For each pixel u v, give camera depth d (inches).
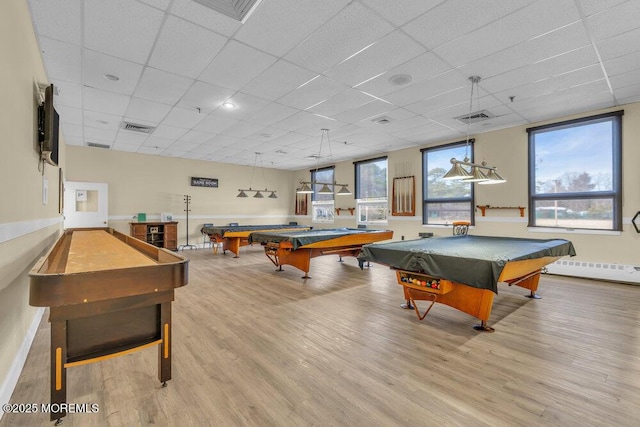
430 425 67.1
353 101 184.1
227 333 117.3
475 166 155.9
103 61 134.9
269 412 71.5
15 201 81.7
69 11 101.4
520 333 117.8
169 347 82.2
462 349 104.5
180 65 139.2
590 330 120.1
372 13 104.0
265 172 443.5
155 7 100.4
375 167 352.2
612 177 199.3
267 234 228.7
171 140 281.1
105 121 221.5
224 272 231.6
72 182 303.0
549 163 224.2
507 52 129.4
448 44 123.1
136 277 69.7
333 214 401.4
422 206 298.2
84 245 139.7
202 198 385.4
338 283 198.7
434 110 200.4
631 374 87.9
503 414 70.7
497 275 105.2
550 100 183.6
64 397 68.6
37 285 60.4
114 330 75.5
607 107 195.8
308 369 91.2
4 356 73.5
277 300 160.7
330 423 67.8
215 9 101.7
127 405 73.8
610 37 118.2
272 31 114.1
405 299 156.7
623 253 193.0
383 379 85.8
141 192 342.3
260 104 188.4
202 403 74.7
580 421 68.2
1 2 69.8
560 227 218.1
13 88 79.4
